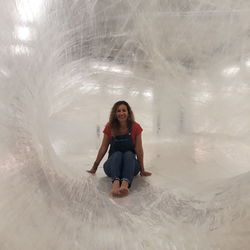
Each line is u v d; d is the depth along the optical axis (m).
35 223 1.72
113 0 3.29
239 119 4.54
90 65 4.45
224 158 3.81
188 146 4.41
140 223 1.94
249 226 1.73
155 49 4.36
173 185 2.72
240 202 2.01
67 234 1.72
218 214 1.95
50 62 3.00
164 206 2.21
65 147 4.39
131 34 3.88
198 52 4.38
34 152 2.19
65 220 1.87
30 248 1.50
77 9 3.12
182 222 1.93
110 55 4.31
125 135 2.85
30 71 2.43
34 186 2.04
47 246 1.56
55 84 3.65
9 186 1.86
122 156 2.71
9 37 2.25
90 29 3.48
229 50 4.21
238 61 4.30
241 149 4.16
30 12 2.46
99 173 3.15
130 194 2.48
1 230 1.55
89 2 3.16
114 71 5.02
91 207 2.15
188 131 4.91
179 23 3.81
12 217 1.67
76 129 4.96
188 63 4.64
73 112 5.04
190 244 1.65
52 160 2.58
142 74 5.09
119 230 1.84
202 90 4.84
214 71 4.60
